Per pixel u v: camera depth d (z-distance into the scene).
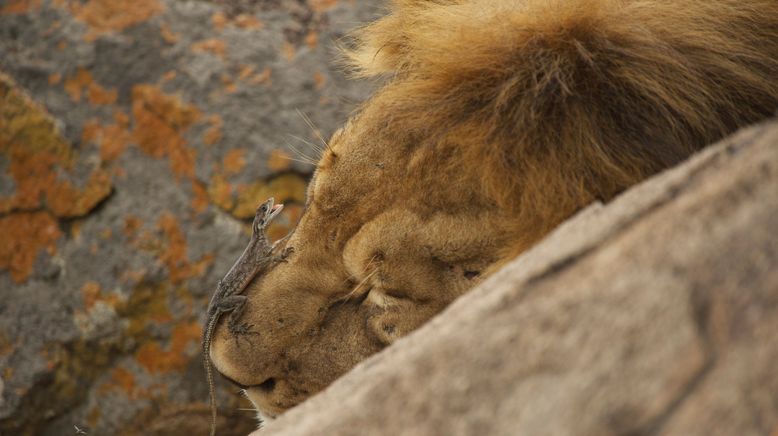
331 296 4.90
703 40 4.32
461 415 2.42
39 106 11.77
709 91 4.26
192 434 11.60
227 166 11.52
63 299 11.68
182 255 11.52
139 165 11.69
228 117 11.56
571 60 4.34
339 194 4.75
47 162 11.80
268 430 3.03
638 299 2.30
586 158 4.18
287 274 5.02
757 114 4.27
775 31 4.39
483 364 2.45
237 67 11.73
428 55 4.76
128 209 11.65
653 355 2.23
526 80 4.38
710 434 2.10
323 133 11.52
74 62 11.79
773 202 2.27
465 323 2.57
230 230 11.50
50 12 11.98
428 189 4.49
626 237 2.46
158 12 11.91
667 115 4.18
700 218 2.36
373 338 4.75
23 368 11.59
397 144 4.59
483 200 4.38
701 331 2.20
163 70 11.71
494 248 4.38
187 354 11.52
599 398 2.25
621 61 4.29
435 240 4.48
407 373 2.55
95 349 11.64
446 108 4.48
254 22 12.05
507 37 4.52
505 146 4.27
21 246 11.79
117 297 11.54
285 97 11.62
